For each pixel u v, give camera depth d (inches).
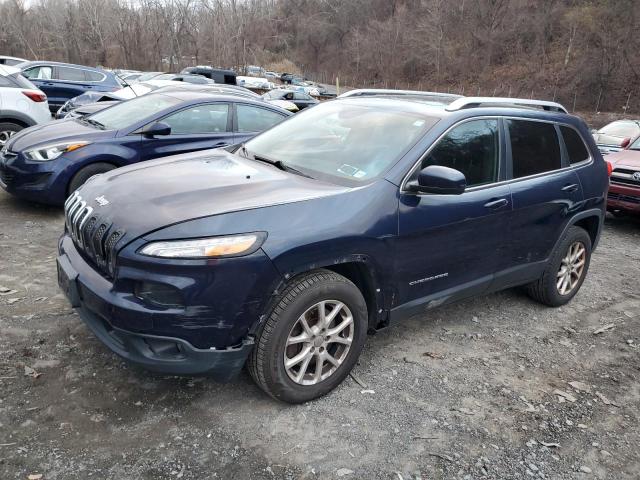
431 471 106.3
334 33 3174.2
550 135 175.3
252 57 1766.7
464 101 152.0
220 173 133.6
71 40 1907.0
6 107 331.3
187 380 127.6
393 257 128.6
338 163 139.2
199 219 106.8
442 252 139.9
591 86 1720.0
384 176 130.1
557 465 111.7
